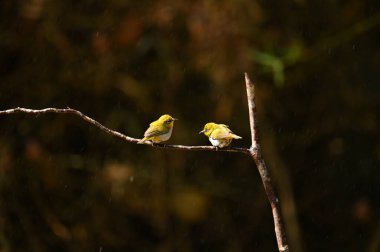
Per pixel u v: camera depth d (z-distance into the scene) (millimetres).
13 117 11805
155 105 12648
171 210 12953
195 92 12812
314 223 14453
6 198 11688
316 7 13297
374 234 13820
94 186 12492
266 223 13844
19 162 11891
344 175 14453
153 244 13109
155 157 12742
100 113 12523
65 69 11969
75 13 11828
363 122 14305
